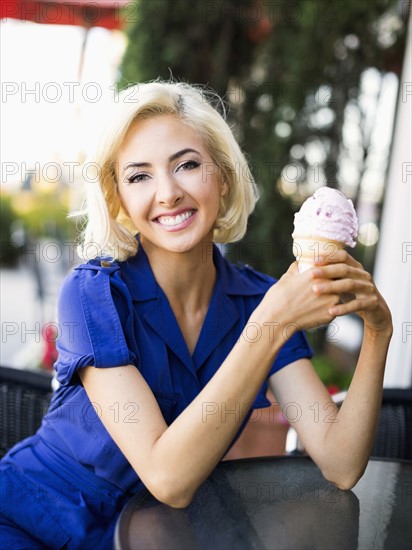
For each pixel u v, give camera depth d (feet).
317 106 11.80
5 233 31.19
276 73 11.84
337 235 3.75
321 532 3.60
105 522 4.58
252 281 5.44
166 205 4.39
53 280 18.78
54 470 4.69
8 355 16.60
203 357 4.71
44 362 12.03
